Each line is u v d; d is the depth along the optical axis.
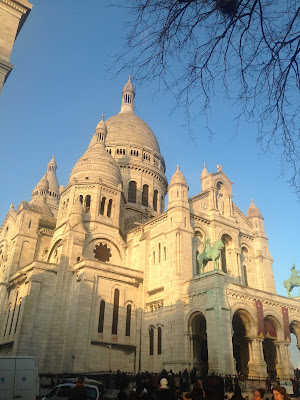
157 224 57.09
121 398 23.56
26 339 46.25
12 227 67.69
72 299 49.22
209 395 8.88
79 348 44.31
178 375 36.41
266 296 47.72
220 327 40.12
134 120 92.56
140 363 49.03
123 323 50.00
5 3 22.88
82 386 15.70
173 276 48.88
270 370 46.94
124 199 68.69
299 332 51.16
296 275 57.50
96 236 58.81
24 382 22.42
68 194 63.09
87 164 66.69
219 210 60.00
